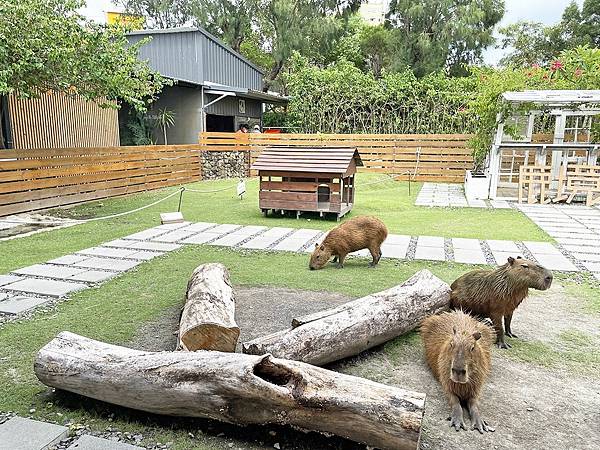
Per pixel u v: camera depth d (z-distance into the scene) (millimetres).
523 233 7340
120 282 4785
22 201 8711
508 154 13664
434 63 22156
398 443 2102
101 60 7789
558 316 4047
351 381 2264
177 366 2346
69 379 2516
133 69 9078
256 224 8023
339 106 17562
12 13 6598
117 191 11141
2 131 9484
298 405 2172
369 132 17641
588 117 12336
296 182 8469
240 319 3859
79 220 8312
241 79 19219
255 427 2398
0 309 3984
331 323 3092
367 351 3369
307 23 23688
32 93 8000
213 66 16922
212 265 4129
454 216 8914
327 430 2193
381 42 25844
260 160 8672
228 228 7652
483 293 3467
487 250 6258
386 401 2146
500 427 2463
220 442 2297
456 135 14633
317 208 8438
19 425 2359
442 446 2289
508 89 11484
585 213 9156
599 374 3061
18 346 3283
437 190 12945
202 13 24000
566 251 6219
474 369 2488
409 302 3537
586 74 11492
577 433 2422
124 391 2398
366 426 2131
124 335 3500
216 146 15078
